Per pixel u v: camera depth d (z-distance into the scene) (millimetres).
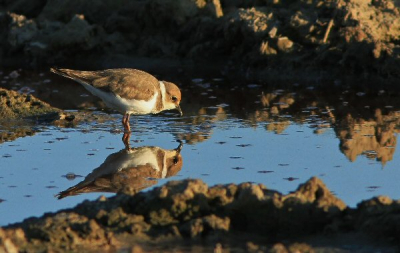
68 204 10344
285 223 8672
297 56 19281
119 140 13758
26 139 13789
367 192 10695
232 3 21500
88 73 13914
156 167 12094
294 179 11352
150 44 21328
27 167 12125
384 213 8492
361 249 8133
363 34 18422
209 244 8344
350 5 19109
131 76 13812
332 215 8664
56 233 8344
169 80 19250
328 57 18766
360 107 15984
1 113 15312
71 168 12078
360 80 18359
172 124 14898
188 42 21062
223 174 11688
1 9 23938
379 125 14469
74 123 14984
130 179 11508
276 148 13078
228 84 18719
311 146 13141
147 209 8922
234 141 13547
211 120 15156
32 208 10164
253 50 19781
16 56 22500
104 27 22156
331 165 12070
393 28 18828
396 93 17250
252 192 8797
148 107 13977
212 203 8977
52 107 15844
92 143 13539
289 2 20406
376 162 12180
